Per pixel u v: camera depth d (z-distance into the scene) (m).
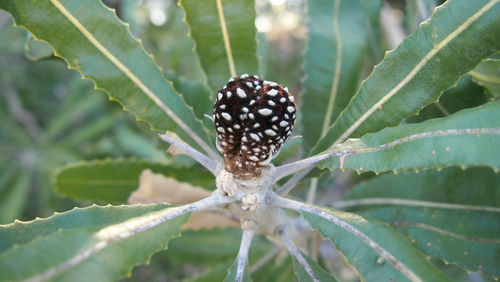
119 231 0.10
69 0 0.14
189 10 0.15
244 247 0.13
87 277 0.09
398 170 0.11
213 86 0.17
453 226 0.15
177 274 0.45
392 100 0.13
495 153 0.10
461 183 0.16
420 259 0.11
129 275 0.10
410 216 0.16
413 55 0.13
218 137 0.12
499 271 0.15
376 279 0.11
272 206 0.13
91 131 0.39
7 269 0.09
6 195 0.40
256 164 0.12
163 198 0.17
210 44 0.16
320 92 0.20
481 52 0.12
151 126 0.15
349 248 0.12
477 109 0.11
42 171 0.40
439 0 0.19
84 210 0.12
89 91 0.40
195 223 0.18
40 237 0.09
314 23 0.21
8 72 0.46
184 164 0.20
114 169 0.20
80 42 0.14
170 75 0.20
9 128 0.42
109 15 0.14
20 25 0.13
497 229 0.15
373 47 0.23
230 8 0.15
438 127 0.11
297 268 0.14
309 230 0.17
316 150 0.15
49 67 0.50
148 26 0.40
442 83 0.13
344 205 0.18
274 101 0.11
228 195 0.13
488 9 0.12
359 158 0.12
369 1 0.23
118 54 0.14
